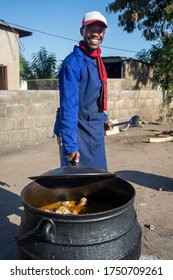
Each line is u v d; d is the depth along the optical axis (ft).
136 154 23.25
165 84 43.37
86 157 9.46
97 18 8.55
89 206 8.41
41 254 6.36
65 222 6.09
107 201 8.71
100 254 6.25
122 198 8.25
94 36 8.71
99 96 9.32
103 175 7.27
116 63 47.78
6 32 38.37
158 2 42.04
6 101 24.07
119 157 22.33
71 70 8.51
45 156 22.45
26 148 24.84
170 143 27.25
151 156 22.68
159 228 11.89
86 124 9.29
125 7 42.83
